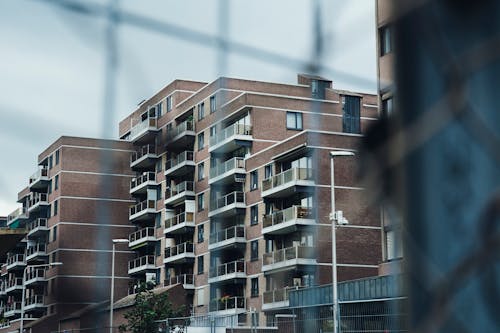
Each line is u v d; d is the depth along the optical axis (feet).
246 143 211.00
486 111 5.33
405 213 5.19
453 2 5.31
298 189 186.50
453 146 5.26
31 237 301.63
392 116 5.26
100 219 8.03
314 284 176.24
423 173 5.21
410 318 5.22
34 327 254.06
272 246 197.16
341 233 182.50
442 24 5.32
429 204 5.19
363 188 5.19
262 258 198.29
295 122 216.13
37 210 297.33
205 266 221.87
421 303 5.18
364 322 77.87
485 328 5.13
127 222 263.90
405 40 5.33
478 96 5.33
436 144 5.25
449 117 5.26
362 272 182.39
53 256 284.82
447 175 5.22
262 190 198.90
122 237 263.29
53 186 287.48
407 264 5.20
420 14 5.30
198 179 224.74
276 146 197.47
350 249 182.50
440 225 5.18
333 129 185.06
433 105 5.27
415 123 5.25
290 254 179.32
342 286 126.93
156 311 167.32
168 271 243.19
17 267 312.50
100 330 9.65
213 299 213.87
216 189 214.69
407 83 5.31
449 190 5.21
